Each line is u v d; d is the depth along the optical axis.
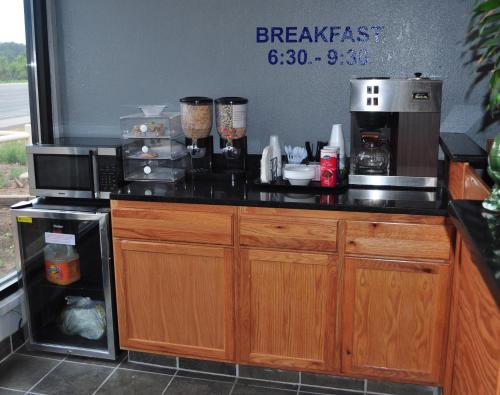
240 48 2.88
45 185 2.71
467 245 1.37
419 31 2.68
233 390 2.48
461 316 1.86
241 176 2.79
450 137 2.57
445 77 2.70
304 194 2.42
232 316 2.44
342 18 2.74
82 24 3.04
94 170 2.63
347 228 2.23
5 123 2.81
